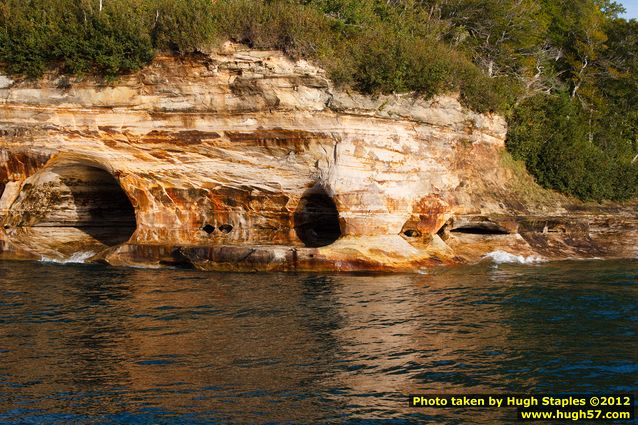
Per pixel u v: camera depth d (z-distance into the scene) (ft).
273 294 45.50
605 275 56.65
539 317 39.93
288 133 59.36
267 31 59.06
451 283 51.26
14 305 42.04
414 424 24.23
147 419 24.25
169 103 60.44
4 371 29.17
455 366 30.48
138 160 61.98
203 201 62.90
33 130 61.93
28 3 63.98
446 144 65.77
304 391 27.09
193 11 60.13
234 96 59.77
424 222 63.21
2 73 61.77
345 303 42.75
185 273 55.11
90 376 28.58
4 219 64.34
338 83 58.59
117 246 61.98
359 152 58.65
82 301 43.24
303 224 63.00
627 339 35.14
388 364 30.53
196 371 29.25
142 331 35.60
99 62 59.36
